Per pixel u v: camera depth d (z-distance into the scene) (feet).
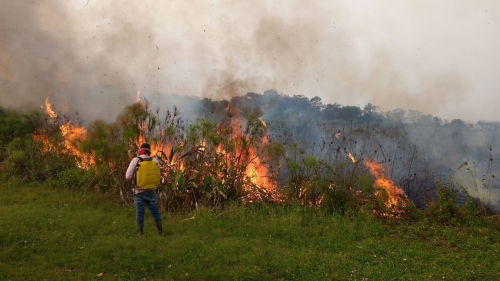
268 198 29.40
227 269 17.35
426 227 25.17
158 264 17.63
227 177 28.86
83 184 31.53
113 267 17.13
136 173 21.97
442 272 17.95
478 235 24.02
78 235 20.98
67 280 15.66
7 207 25.80
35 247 18.86
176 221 24.34
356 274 17.28
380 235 23.40
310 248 20.53
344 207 27.66
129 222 23.89
